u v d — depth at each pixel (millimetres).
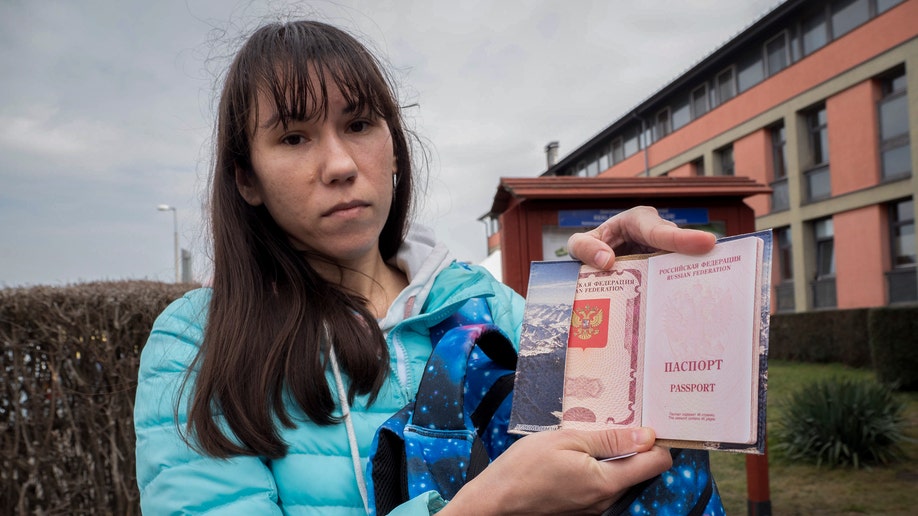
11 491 3236
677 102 22828
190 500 804
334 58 934
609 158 28406
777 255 17688
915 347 9266
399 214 1188
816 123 16266
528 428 804
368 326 974
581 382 804
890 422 5773
